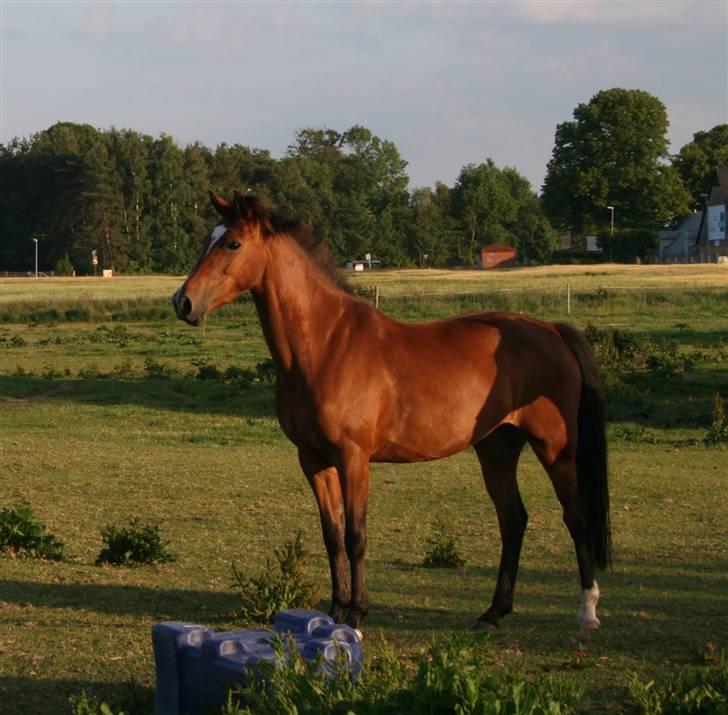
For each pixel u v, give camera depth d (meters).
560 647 7.48
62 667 7.00
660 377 25.91
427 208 122.38
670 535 12.05
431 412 7.65
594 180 109.19
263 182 107.44
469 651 5.20
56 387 26.86
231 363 31.75
